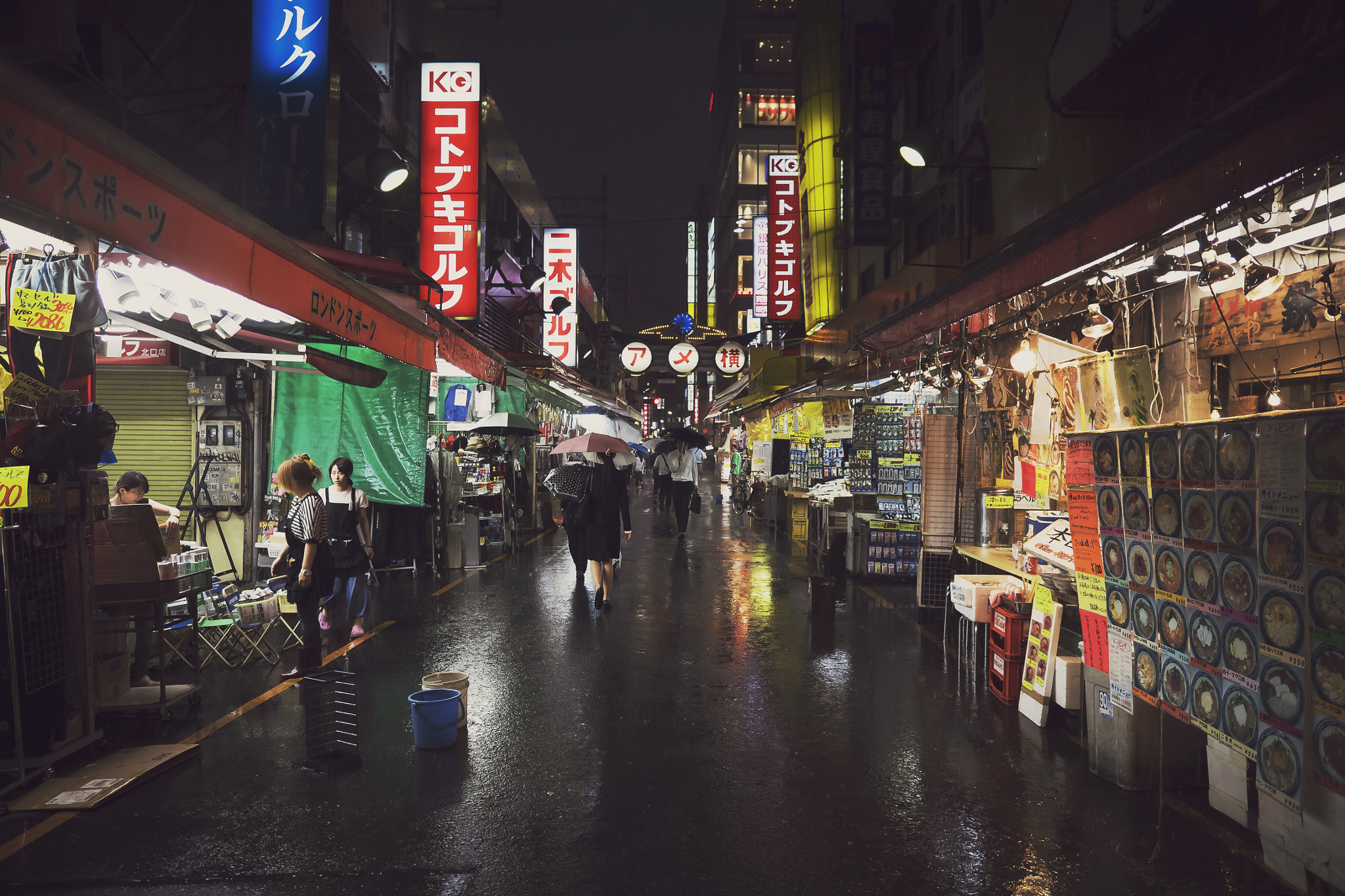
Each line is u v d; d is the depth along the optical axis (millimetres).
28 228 3891
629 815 4020
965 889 3330
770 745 5000
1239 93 3600
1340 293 5105
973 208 13352
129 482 6273
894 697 6008
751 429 25234
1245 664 3357
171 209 4094
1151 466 3967
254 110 8734
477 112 13453
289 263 5441
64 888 3314
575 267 28203
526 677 6508
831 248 22141
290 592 6434
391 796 4223
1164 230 4156
